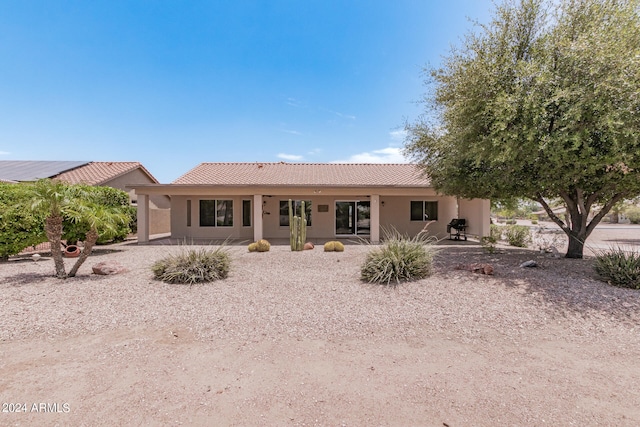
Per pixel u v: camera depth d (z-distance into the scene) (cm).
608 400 281
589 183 842
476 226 1678
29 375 325
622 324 464
